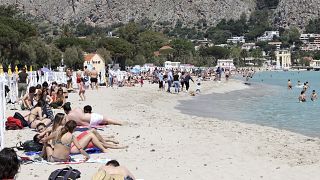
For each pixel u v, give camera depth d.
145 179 11.98
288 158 15.20
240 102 42.75
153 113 28.53
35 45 92.12
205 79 89.62
